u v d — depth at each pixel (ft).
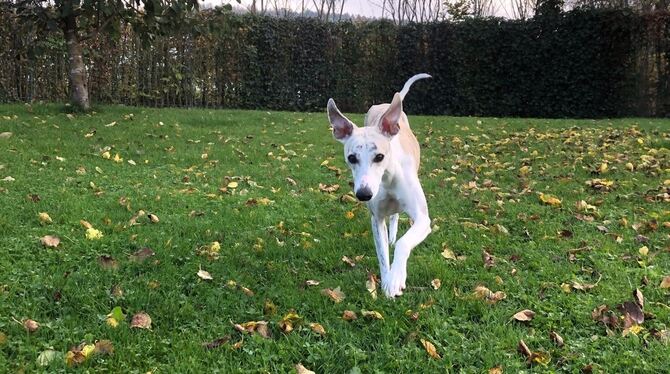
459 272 4.84
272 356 3.54
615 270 4.77
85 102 13.83
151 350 3.59
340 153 10.16
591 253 5.16
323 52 19.80
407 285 4.65
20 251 4.93
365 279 4.75
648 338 3.70
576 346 3.63
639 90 18.13
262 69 19.57
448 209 6.67
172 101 18.69
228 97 19.48
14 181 7.11
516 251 5.28
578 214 6.40
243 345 3.66
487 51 19.04
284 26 19.52
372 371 3.43
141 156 9.31
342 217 6.40
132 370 3.38
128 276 4.63
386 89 19.99
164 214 6.25
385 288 4.38
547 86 18.76
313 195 7.27
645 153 9.80
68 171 7.94
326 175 8.40
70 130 11.09
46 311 4.00
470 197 7.22
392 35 19.67
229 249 5.30
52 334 3.73
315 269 4.99
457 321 4.00
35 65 16.43
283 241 5.61
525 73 18.88
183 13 13.24
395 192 4.70
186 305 4.13
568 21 18.26
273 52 19.52
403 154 4.81
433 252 5.36
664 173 8.27
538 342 3.70
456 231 5.87
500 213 6.47
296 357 3.56
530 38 18.69
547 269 4.81
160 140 10.77
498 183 8.02
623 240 5.50
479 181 8.20
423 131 13.00
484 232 5.85
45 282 4.36
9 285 4.28
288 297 4.33
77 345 3.60
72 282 4.40
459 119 15.66
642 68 18.01
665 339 3.66
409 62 19.66
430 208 6.72
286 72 19.71
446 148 10.82
